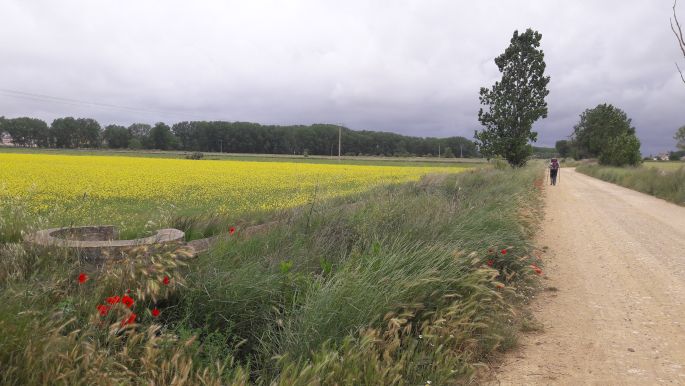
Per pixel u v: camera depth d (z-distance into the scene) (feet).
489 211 31.30
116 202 46.80
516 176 75.66
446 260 17.95
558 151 526.57
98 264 15.55
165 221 23.71
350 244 21.34
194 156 225.76
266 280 15.26
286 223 23.24
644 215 50.75
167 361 11.24
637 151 174.29
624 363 14.33
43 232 17.51
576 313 18.93
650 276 24.57
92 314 11.73
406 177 100.01
